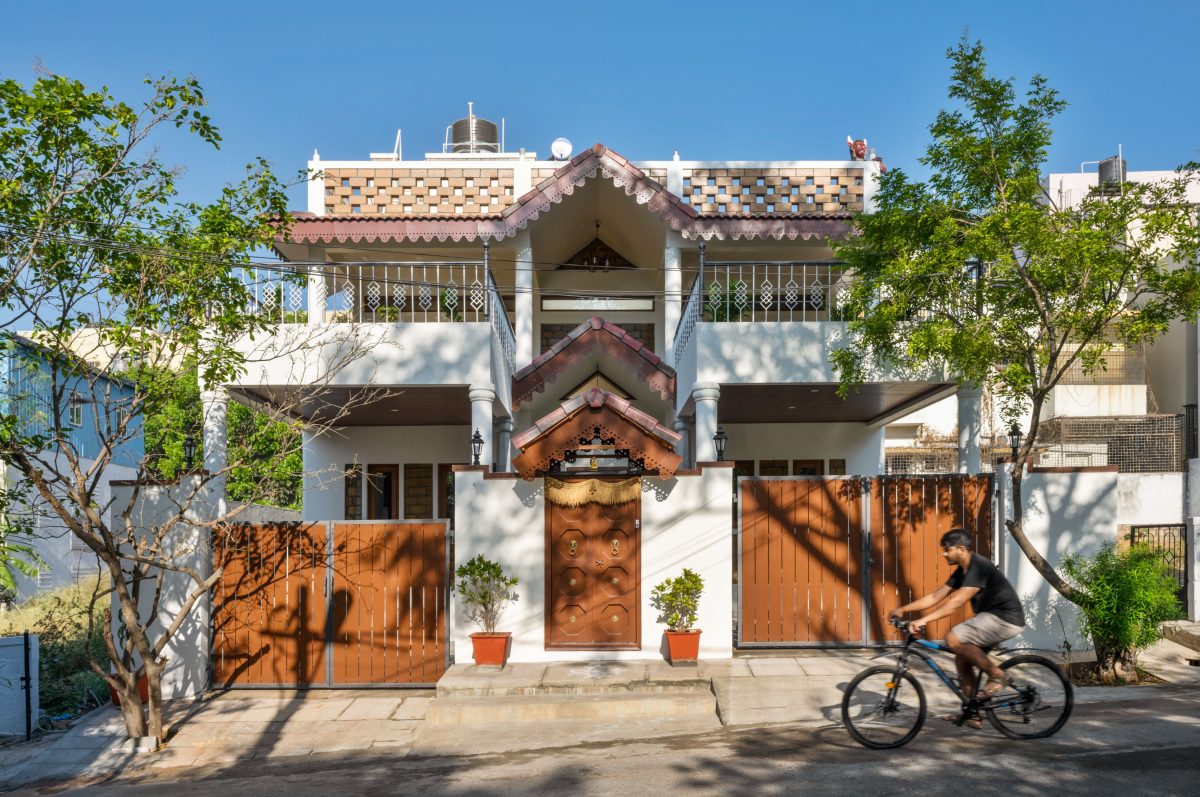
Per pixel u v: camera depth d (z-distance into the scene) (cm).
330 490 1630
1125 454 2266
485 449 1201
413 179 1495
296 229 1306
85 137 838
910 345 1012
